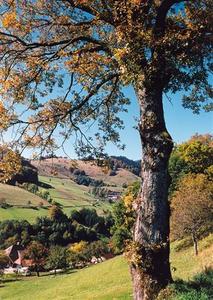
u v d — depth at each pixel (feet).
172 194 220.02
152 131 44.62
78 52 47.75
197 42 44.06
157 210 43.73
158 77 44.39
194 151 245.65
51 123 50.11
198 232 183.32
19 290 290.56
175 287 40.78
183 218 166.09
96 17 43.60
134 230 44.70
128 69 40.19
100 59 46.93
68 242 581.94
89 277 206.90
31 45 47.96
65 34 51.37
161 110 45.29
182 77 49.08
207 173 234.99
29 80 49.55
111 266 211.41
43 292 218.59
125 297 84.38
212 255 118.42
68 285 208.33
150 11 45.73
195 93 56.29
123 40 40.57
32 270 460.96
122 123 57.88
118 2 41.45
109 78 51.03
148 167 44.55
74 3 44.96
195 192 171.73
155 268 42.65
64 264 453.17
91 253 500.74
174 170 246.68
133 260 42.27
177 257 161.07
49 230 588.91
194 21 46.29
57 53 47.91
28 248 474.49
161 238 43.34
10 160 48.16
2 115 47.06
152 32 41.63
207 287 41.42
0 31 47.98
